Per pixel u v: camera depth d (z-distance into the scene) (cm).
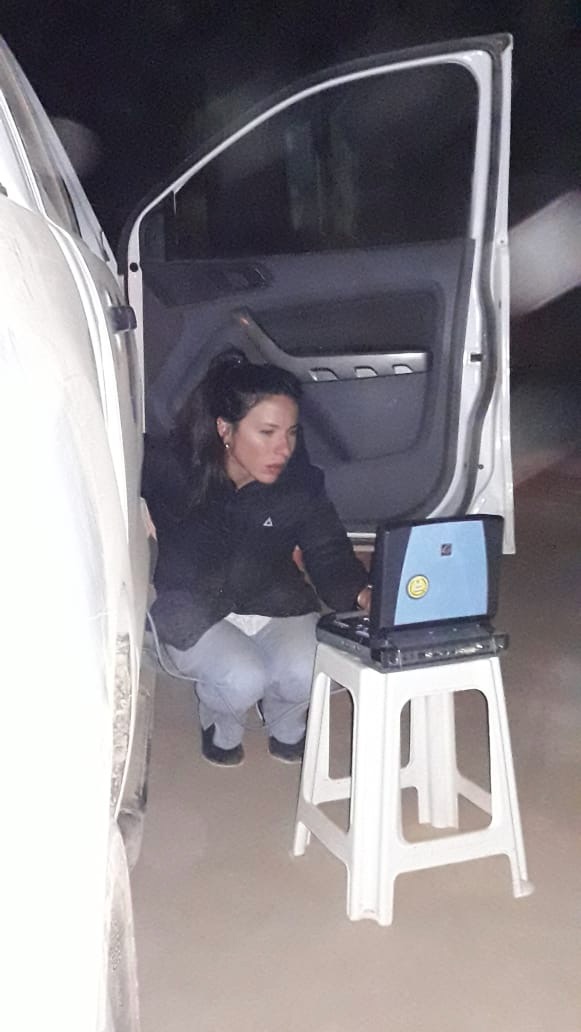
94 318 173
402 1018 216
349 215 1254
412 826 290
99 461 142
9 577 104
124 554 156
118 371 195
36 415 114
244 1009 220
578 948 238
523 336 1516
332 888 264
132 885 265
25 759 105
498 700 253
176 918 252
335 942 242
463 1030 212
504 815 255
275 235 1205
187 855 279
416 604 246
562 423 1012
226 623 308
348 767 333
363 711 245
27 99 253
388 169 1486
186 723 363
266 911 254
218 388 292
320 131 1213
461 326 338
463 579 250
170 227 360
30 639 106
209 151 334
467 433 346
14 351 113
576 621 458
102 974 127
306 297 346
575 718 358
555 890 261
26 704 105
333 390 350
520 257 1670
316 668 270
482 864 274
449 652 246
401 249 340
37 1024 106
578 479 782
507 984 227
